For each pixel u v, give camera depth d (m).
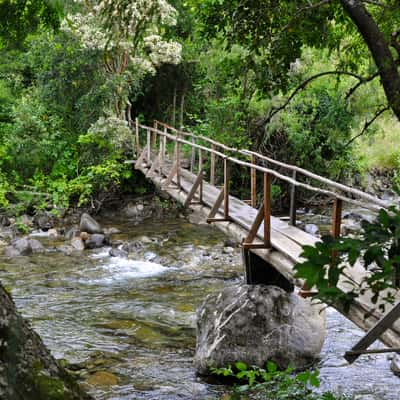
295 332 6.28
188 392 5.90
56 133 17.56
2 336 2.06
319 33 4.84
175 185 12.05
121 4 4.82
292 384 3.79
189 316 8.44
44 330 7.81
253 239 6.85
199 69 18.50
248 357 6.11
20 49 19.80
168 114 20.59
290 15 4.63
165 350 7.12
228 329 6.26
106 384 6.08
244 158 14.95
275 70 4.73
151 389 5.98
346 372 6.27
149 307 8.89
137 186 18.67
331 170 18.50
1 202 16.41
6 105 19.80
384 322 3.50
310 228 14.42
